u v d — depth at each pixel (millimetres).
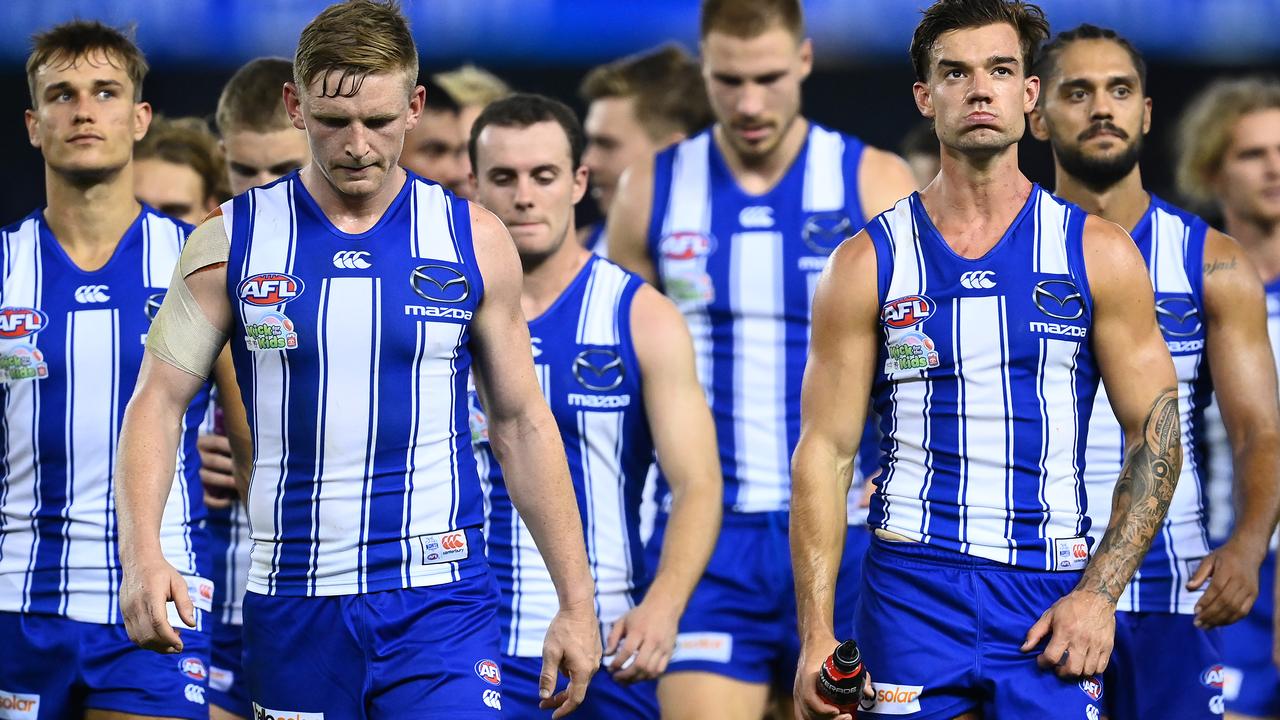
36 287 20141
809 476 17438
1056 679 16875
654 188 26453
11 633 19922
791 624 24203
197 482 20562
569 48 38531
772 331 25469
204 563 20531
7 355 19938
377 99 15531
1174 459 16969
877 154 26359
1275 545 26172
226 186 27016
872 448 24594
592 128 32188
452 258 16344
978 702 17188
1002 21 16969
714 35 25516
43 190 38219
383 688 16312
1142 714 21328
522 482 16922
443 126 28109
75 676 19797
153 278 20375
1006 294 16984
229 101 24234
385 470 16312
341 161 15633
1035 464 17047
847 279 17406
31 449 19953
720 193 26109
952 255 17156
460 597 16578
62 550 19922
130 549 15602
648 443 22000
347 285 16078
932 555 17125
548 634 16922
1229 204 26750
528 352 16875
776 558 24344
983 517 17062
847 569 23859
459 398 16594
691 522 21031
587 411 21625
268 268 16094
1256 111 26422
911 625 17109
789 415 25156
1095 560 16969
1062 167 21891
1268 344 21469
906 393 17312
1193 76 38062
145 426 16078
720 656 23922
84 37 20062
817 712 16469
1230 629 26484
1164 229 21672
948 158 17281
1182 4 37688
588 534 21641
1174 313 21406
